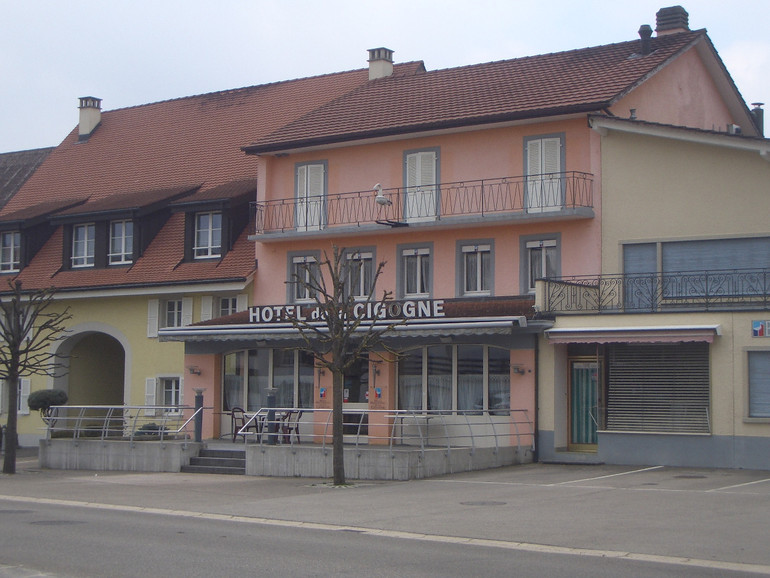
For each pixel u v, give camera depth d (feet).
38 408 114.11
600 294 86.48
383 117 103.19
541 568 38.70
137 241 116.26
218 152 125.49
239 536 47.75
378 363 93.61
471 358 90.68
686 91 103.81
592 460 82.58
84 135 143.02
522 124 93.35
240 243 110.93
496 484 69.15
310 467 78.33
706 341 76.13
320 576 37.09
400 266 99.81
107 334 116.98
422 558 41.11
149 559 40.91
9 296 119.96
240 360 103.65
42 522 53.01
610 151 88.99
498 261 94.53
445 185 97.19
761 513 53.06
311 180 105.60
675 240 85.35
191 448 86.94
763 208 81.87
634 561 40.37
